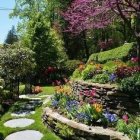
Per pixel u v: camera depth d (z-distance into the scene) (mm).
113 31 33562
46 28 25594
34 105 13469
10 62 16203
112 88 9750
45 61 25312
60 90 11891
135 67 10984
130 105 9312
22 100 15273
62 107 10484
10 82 16875
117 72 10664
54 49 25734
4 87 16047
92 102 10375
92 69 12211
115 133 7695
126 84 9430
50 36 25672
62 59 26547
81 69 14375
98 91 10234
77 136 8258
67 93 11766
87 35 33000
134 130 7430
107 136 7578
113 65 12930
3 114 12391
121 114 9383
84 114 8852
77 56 34781
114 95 9656
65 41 32906
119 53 16016
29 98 16203
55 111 10383
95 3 11109
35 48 25062
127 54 15469
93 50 37406
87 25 12234
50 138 8938
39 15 25844
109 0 10531
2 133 9664
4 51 16328
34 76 24641
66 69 25969
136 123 7863
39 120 10883
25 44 25297
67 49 33500
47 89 20375
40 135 9398
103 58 16781
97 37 34344
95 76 11508
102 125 8484
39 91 19438
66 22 30344
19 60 16328
